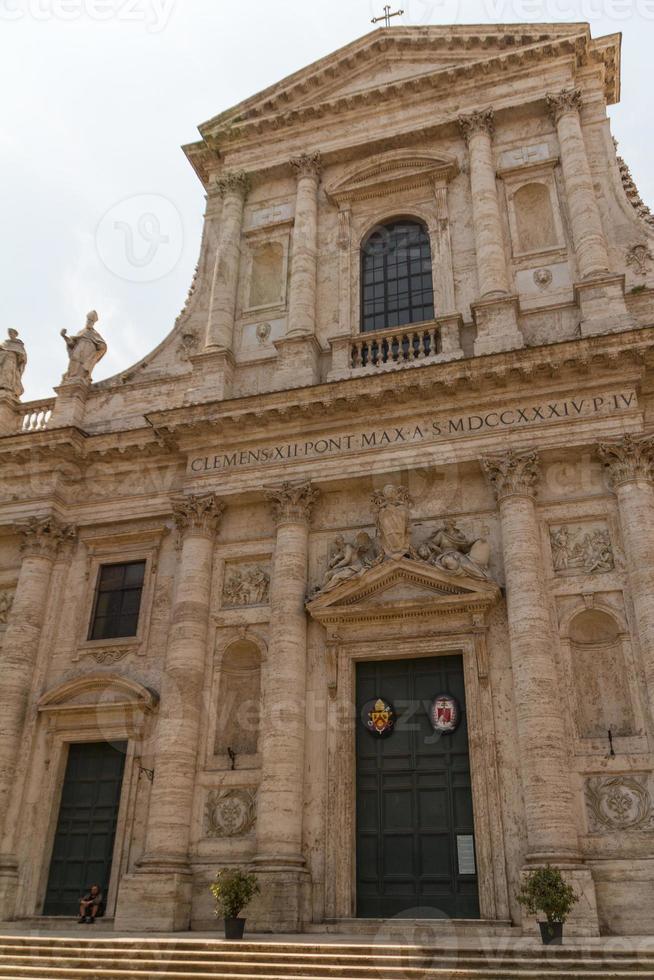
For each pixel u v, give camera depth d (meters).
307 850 17.62
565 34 24.73
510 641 17.75
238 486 21.36
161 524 22.92
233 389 23.88
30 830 20.16
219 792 18.84
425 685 18.98
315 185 26.23
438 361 21.39
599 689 17.67
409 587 19.27
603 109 24.30
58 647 22.28
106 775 20.70
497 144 24.73
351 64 27.28
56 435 23.52
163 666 20.98
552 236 23.09
